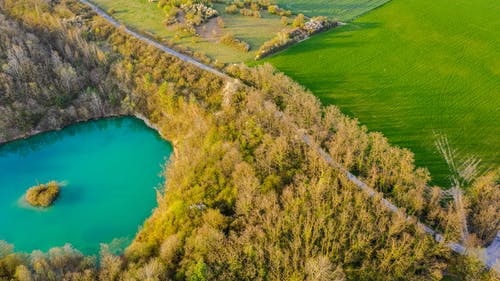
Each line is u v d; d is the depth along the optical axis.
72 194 114.56
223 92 128.25
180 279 81.00
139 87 139.75
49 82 139.00
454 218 86.81
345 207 88.12
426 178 96.69
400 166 99.12
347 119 113.00
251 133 110.81
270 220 86.25
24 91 134.38
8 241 101.12
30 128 133.25
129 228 104.25
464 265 80.69
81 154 130.00
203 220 91.69
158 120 137.12
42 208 110.00
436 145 112.38
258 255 81.00
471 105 126.50
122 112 141.75
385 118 122.25
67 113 137.50
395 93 132.00
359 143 105.19
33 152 131.12
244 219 89.50
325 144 108.62
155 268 80.06
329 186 92.75
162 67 141.12
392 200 94.25
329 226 83.06
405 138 115.00
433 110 124.69
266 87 126.00
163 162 125.69
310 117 114.38
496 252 85.81
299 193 92.44
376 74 140.50
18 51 135.88
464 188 98.88
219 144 108.88
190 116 127.56
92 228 104.44
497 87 133.75
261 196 92.62
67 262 85.62
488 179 95.69
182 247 86.62
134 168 123.81
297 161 102.56
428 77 138.88
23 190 116.44
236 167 99.94
